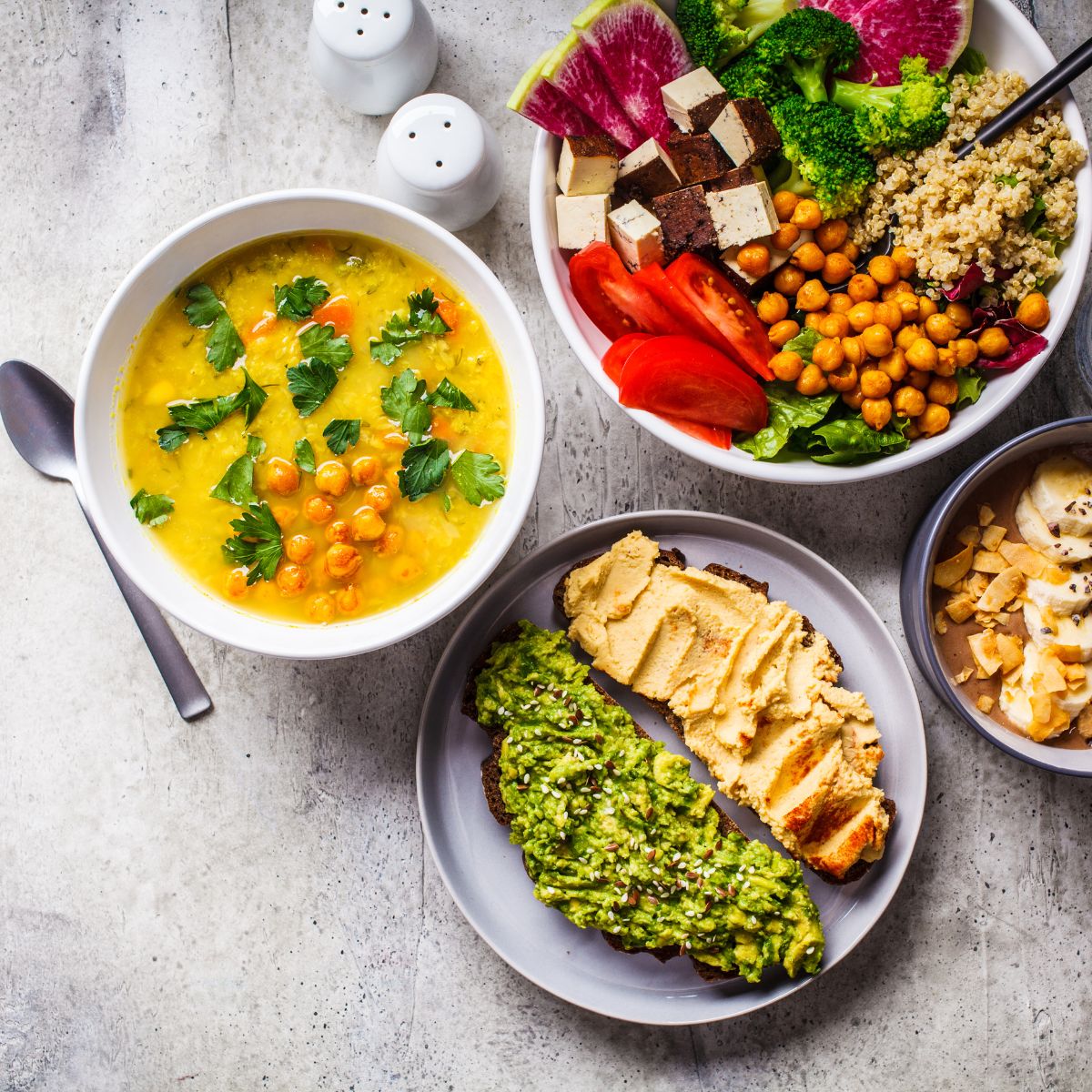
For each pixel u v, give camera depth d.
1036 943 0.65
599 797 0.60
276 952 0.65
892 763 0.62
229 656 0.65
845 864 0.60
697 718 0.61
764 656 0.60
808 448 0.60
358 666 0.65
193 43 0.64
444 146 0.60
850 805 0.60
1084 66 0.56
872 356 0.58
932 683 0.63
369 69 0.60
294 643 0.58
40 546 0.65
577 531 0.62
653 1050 0.65
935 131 0.58
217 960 0.65
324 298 0.59
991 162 0.57
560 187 0.59
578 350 0.58
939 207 0.58
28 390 0.64
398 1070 0.65
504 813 0.61
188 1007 0.65
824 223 0.59
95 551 0.65
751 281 0.59
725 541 0.63
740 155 0.58
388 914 0.65
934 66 0.59
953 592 0.63
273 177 0.64
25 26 0.65
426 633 0.64
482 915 0.62
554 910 0.62
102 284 0.64
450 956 0.65
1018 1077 0.64
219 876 0.65
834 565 0.65
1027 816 0.65
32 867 0.65
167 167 0.64
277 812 0.65
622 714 0.61
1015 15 0.58
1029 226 0.58
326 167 0.64
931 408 0.59
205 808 0.65
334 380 0.58
